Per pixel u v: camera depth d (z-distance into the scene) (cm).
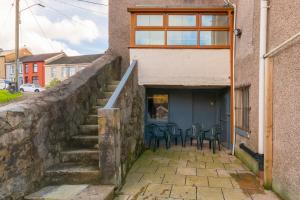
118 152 459
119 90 527
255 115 558
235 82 750
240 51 694
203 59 789
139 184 493
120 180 474
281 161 423
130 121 620
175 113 970
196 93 980
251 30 595
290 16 392
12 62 4903
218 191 458
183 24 800
